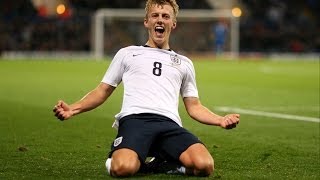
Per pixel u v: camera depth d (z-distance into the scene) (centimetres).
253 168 2177
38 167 2150
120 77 2105
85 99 2059
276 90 5444
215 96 4925
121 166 1903
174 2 2125
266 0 11581
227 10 11406
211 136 2955
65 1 11138
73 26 10988
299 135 3005
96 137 2867
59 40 10944
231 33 10919
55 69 8081
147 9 2123
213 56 10856
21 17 10919
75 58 10675
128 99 2062
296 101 4562
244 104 4375
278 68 8562
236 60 10419
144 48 2119
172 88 2083
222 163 2267
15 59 10331
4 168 2127
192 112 2105
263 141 2809
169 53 2119
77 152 2461
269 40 11362
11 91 5200
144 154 1942
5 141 2719
